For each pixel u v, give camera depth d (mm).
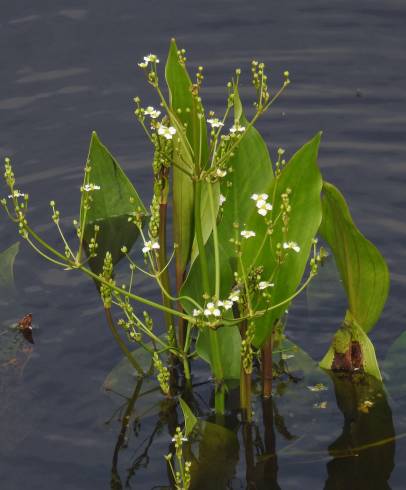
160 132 4246
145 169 6617
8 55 7727
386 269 4723
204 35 7867
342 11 8055
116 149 6824
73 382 5039
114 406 4910
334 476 4465
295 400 4945
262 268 4418
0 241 6016
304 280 5672
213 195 4848
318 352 5242
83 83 7445
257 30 7910
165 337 5352
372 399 4906
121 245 5848
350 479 4445
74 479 4469
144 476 4492
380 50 7629
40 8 8195
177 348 5078
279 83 7375
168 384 5062
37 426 4770
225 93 7293
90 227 5777
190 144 4777
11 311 5496
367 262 4719
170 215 6250
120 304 4922
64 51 7750
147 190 6410
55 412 4859
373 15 7988
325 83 7348
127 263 5809
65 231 6078
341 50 7656
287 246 4203
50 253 5926
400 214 6102
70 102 7285
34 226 6137
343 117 7020
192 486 4449
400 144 6738
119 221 5797
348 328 5016
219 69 7527
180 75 4668
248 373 4672
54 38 7867
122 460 4582
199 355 4930
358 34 7805
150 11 8148
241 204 4809
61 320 5438
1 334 5328
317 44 7727
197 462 4574
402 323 5352
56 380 5043
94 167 5539
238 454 4625
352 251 4715
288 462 4562
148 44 7781
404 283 5574
